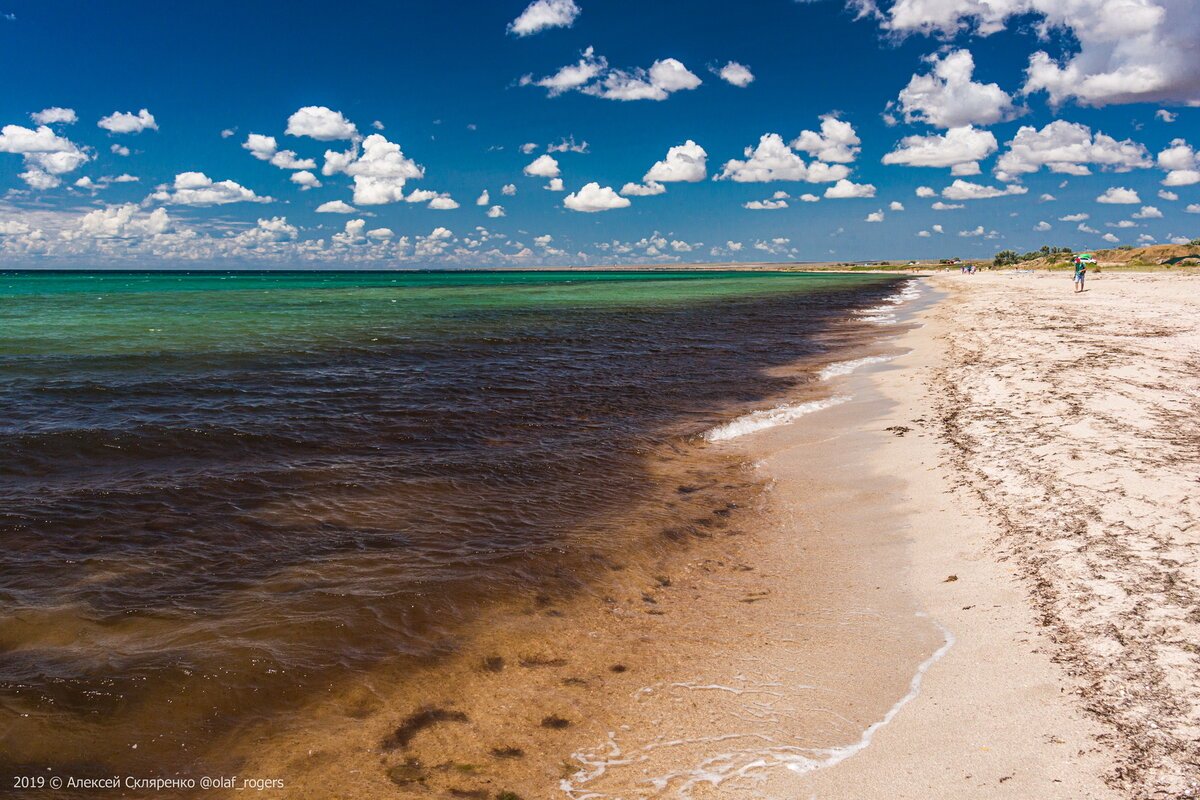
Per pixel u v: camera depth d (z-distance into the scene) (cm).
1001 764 473
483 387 1977
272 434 1378
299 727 543
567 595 783
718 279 16875
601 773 495
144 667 596
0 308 4828
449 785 482
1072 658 587
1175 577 693
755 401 1858
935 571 810
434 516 990
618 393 1945
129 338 2938
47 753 496
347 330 3516
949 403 1645
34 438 1276
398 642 665
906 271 19888
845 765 490
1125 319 3123
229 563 817
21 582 751
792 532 984
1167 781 438
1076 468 1036
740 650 667
